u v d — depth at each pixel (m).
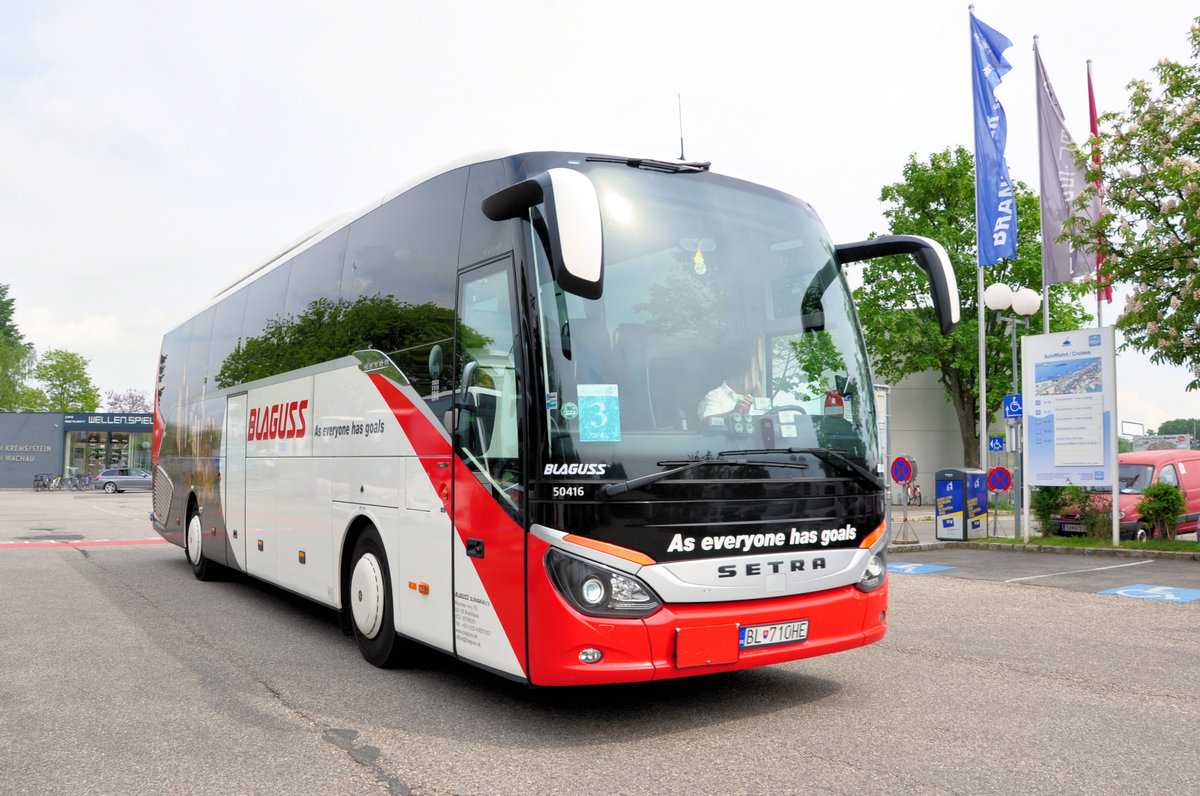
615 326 5.03
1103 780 4.23
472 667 6.84
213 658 7.15
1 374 80.44
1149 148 15.62
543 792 4.12
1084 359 15.11
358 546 7.09
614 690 6.05
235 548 10.11
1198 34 15.36
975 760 4.52
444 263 5.97
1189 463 17.23
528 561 4.82
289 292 8.92
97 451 60.78
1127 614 8.96
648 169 5.56
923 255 6.09
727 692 5.96
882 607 5.62
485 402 5.32
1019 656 7.02
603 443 4.79
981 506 17.31
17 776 4.42
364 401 6.98
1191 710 5.45
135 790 4.23
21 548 16.47
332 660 7.09
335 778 4.35
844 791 4.09
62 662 6.97
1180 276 15.30
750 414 5.23
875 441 5.77
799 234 5.97
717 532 4.90
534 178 4.62
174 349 13.63
